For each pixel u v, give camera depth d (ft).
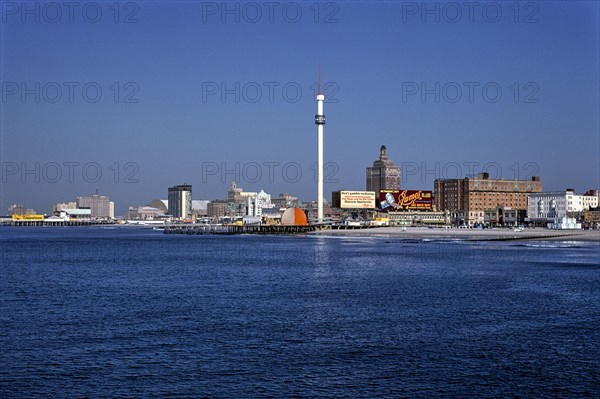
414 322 187.93
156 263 423.23
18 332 174.09
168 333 172.65
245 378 131.23
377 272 344.28
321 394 121.60
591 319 191.83
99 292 260.42
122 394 121.60
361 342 161.89
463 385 126.52
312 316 198.59
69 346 157.48
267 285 284.41
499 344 159.02
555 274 323.16
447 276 318.45
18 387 125.49
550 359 144.46
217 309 213.05
